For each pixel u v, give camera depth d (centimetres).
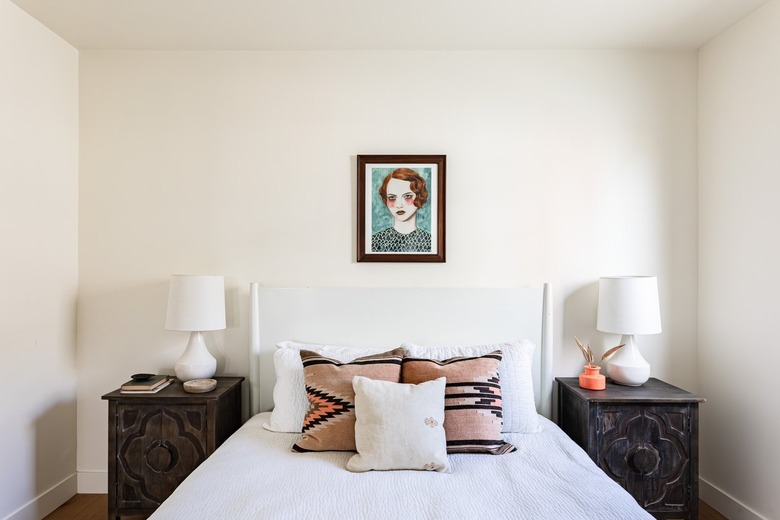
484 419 204
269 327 271
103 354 277
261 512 150
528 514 150
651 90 277
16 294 234
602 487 169
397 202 275
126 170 278
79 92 278
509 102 278
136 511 230
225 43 269
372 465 182
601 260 277
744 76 242
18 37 234
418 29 254
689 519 226
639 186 277
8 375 229
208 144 278
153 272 277
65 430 266
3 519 226
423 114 277
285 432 224
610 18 242
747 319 240
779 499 221
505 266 277
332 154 278
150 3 229
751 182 238
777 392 222
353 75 278
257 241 278
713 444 263
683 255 277
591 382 244
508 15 239
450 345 271
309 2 227
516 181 277
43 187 251
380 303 271
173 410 231
